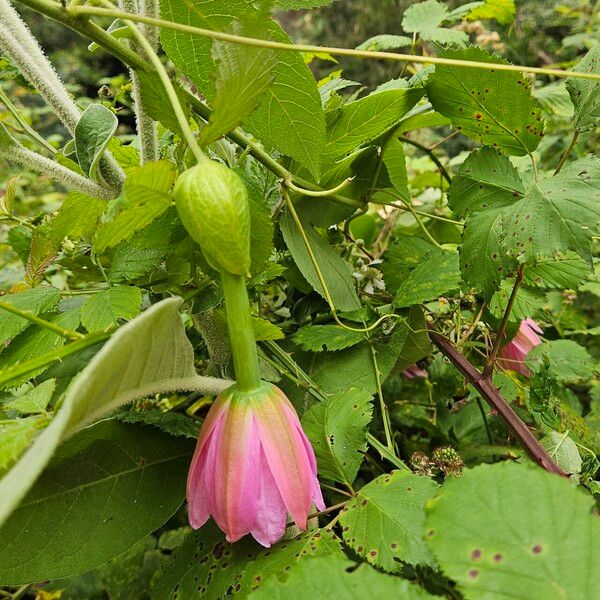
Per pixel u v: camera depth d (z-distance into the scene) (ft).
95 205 0.79
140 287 0.78
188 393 1.17
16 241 0.92
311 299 1.06
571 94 0.82
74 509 0.69
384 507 0.65
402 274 1.03
